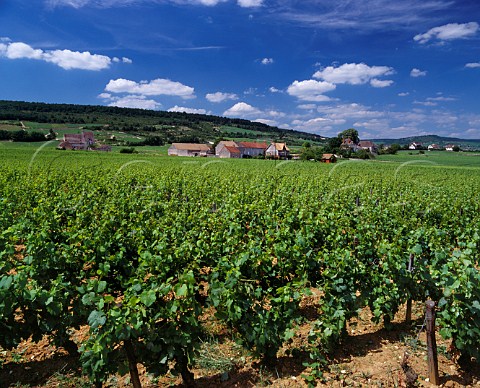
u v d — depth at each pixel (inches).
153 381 194.7
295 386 192.1
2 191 555.5
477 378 201.0
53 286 203.6
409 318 258.7
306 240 283.6
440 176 1341.0
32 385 188.7
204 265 262.1
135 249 287.6
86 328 242.2
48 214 363.6
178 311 181.9
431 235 342.6
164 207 455.8
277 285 241.0
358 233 333.1
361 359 215.3
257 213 428.5
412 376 192.4
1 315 174.6
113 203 456.8
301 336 239.9
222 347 225.3
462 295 200.2
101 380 172.1
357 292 293.6
